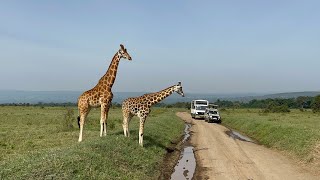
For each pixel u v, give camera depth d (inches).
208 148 850.8
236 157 719.7
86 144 577.9
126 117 741.9
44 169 409.4
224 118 1942.7
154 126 1083.3
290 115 2258.9
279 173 568.1
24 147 722.2
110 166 507.2
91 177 437.7
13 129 1088.8
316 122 1480.1
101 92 687.1
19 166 426.6
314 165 625.6
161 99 727.1
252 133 1234.6
